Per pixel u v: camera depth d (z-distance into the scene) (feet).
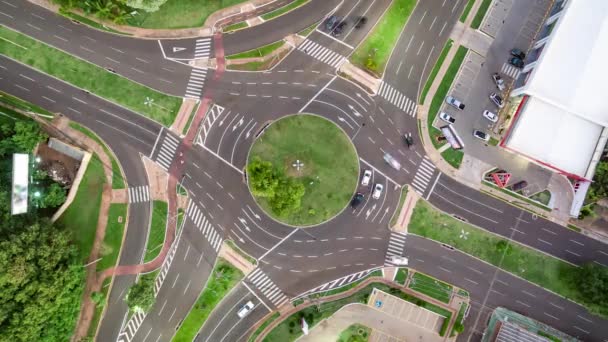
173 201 270.46
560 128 255.09
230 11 270.87
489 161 272.51
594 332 270.46
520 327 263.08
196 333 270.26
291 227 270.87
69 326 253.44
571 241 272.10
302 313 268.21
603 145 253.24
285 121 270.87
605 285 251.19
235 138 271.08
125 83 270.26
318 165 270.26
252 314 270.26
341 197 270.46
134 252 269.64
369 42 272.31
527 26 272.51
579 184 264.72
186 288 270.46
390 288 270.26
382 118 272.10
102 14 263.70
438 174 272.10
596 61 252.83
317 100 271.69
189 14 269.85
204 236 270.67
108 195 268.62
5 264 230.89
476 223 272.31
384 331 270.87
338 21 271.69
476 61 270.87
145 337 269.85
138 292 248.52
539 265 272.31
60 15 269.85
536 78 253.44
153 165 270.26
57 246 248.11
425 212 271.90
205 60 271.08
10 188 249.96
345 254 271.28
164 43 270.46
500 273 272.31
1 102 266.77
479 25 272.72
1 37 269.23
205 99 270.87
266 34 271.49
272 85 271.28
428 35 271.08
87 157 264.52
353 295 270.67
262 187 248.11
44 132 267.18
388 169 271.90
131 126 270.67
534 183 272.72
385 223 271.69
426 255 271.90
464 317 271.49
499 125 272.31
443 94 272.31
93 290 268.00
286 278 270.67
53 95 269.44
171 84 270.87
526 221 272.51
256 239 270.67
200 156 271.28
